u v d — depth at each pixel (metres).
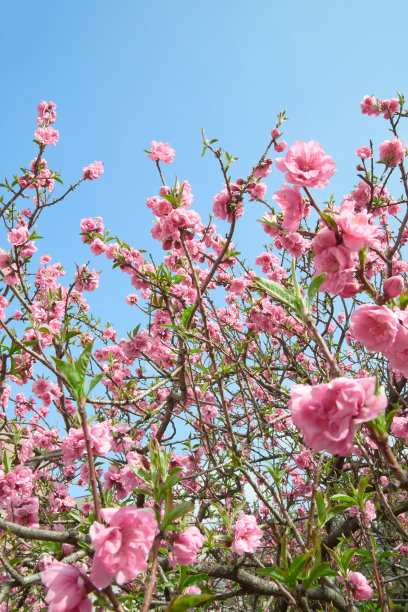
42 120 6.65
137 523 1.16
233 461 2.78
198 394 4.98
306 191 1.63
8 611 3.00
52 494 4.63
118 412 5.77
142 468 1.61
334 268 1.58
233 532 2.58
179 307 5.37
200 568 2.92
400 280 1.52
